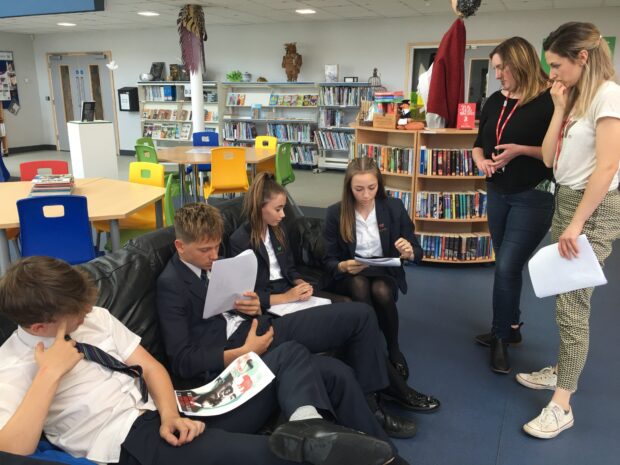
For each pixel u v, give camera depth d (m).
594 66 1.71
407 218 2.42
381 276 2.33
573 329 1.92
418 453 1.87
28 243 2.62
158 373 1.39
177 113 10.03
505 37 7.82
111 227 2.88
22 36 11.19
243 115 9.82
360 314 1.84
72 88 11.41
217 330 1.75
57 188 3.23
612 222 1.80
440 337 2.83
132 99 10.64
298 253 2.75
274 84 9.09
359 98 8.55
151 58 10.42
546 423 1.96
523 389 2.31
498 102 2.42
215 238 1.66
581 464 1.82
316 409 1.38
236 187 4.96
